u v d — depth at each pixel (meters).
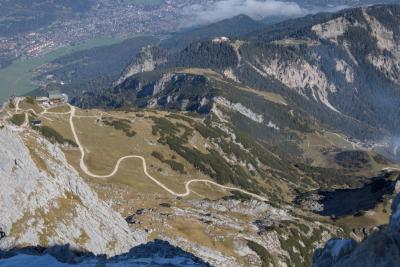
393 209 50.75
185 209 191.38
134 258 93.69
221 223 180.12
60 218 104.44
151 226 153.38
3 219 95.94
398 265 45.38
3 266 78.50
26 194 103.81
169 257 98.19
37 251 91.81
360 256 48.34
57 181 113.81
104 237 110.19
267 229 191.75
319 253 56.16
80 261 85.12
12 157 106.25
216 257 147.50
